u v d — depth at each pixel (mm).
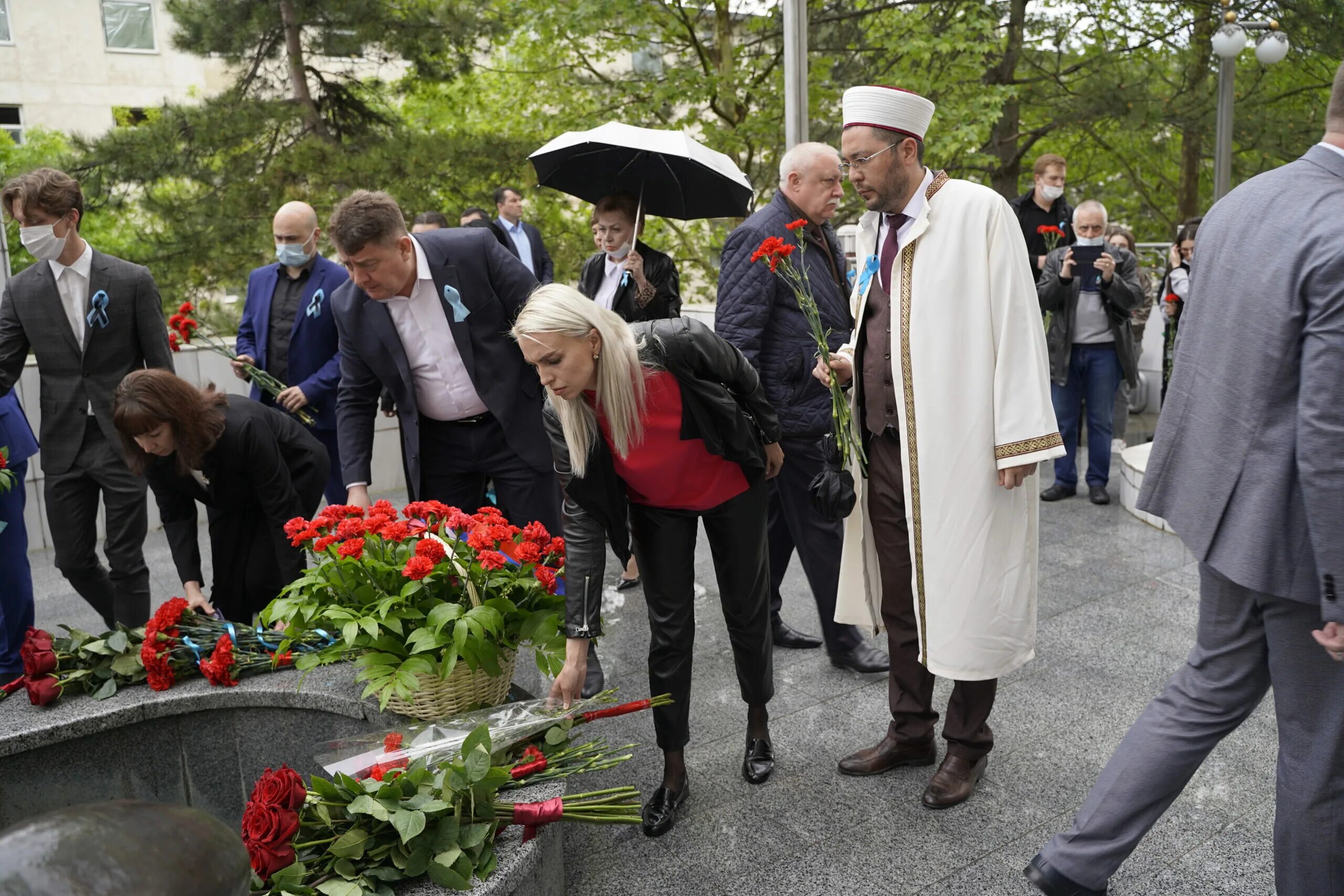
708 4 13109
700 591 4793
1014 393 2641
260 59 12469
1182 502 2117
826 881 2557
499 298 3355
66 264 3896
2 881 717
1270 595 1993
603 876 2617
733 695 3631
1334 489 1809
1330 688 1991
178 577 5473
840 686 3664
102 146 11359
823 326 3535
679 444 2553
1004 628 2766
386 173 11844
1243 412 1982
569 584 2637
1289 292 1882
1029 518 2795
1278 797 2109
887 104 2631
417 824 2117
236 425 3227
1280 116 14367
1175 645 3865
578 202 13852
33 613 3998
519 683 3738
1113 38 14391
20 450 3947
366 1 11977
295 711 2904
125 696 2896
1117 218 19953
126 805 812
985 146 14648
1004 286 2643
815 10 13164
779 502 3916
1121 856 2230
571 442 2436
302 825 2213
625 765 3164
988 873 2549
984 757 2934
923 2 12570
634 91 13461
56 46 24391
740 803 2928
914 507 2779
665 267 4406
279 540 3396
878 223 2896
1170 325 7176
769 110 13227
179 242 11578
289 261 4820
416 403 3373
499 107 14898
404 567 2721
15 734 2688
